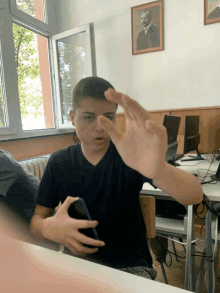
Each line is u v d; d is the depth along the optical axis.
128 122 0.42
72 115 0.68
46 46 3.48
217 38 2.55
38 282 0.34
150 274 0.71
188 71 2.73
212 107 2.57
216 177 1.49
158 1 2.80
